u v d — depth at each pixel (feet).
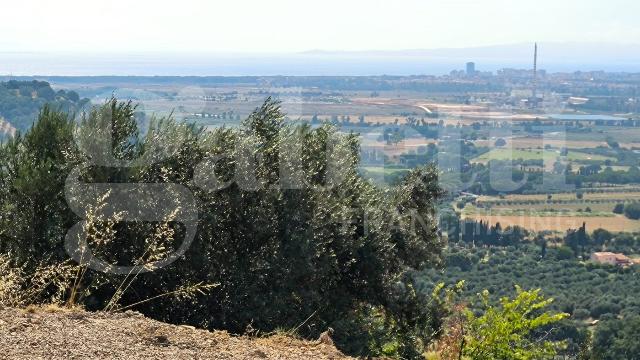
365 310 35.06
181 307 25.73
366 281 34.35
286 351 17.88
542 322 25.55
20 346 14.37
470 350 25.67
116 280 24.25
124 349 15.14
